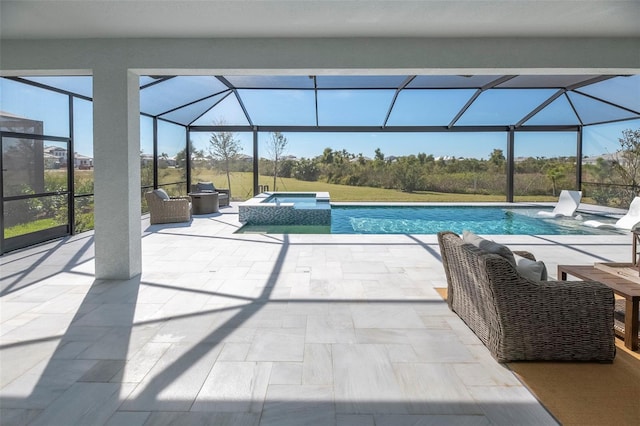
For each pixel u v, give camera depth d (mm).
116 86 4973
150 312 3914
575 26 4660
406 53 5059
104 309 3994
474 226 10930
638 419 2258
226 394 2492
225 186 18125
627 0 3906
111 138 5016
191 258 6219
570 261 6047
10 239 6711
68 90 7875
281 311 3947
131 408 2346
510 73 5301
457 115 12523
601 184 13617
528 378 2699
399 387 2576
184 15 4238
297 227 10398
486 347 3141
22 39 4930
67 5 3963
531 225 10859
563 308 2881
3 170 6551
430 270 5504
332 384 2609
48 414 2287
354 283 4883
